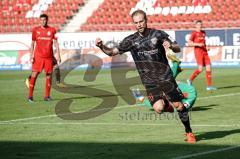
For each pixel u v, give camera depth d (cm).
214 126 3206
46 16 4725
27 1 10325
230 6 9338
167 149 2538
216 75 7031
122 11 9894
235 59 8219
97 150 2541
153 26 9312
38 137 2930
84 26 9731
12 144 2730
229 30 8238
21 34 8744
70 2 10125
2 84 6375
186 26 9200
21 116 3778
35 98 4953
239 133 2959
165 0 9706
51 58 4741
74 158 2369
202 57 5428
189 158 2328
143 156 2383
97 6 10025
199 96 4856
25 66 8719
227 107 4081
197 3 9519
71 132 3084
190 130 2725
